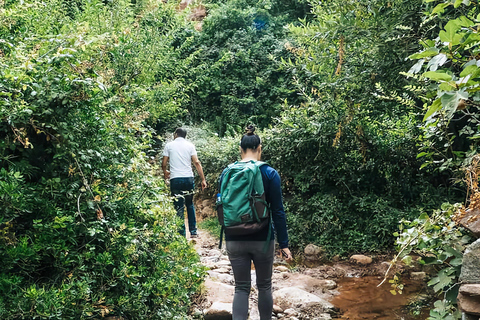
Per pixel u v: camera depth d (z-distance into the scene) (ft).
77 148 9.76
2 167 9.10
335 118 21.80
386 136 22.27
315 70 18.54
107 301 9.64
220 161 27.78
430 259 8.63
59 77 9.30
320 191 23.49
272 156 24.79
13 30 12.66
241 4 43.78
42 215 9.36
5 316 7.91
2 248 8.52
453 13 13.44
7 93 8.36
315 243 21.06
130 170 11.77
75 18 24.34
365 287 15.98
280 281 16.79
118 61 17.71
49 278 9.36
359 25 14.85
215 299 13.97
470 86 6.66
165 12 36.94
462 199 20.22
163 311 11.23
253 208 10.19
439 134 12.16
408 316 13.19
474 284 7.13
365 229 20.68
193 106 41.50
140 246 11.46
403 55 14.89
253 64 40.86
